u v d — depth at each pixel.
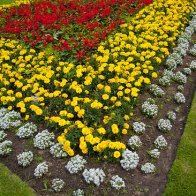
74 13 3.50
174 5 3.55
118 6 3.60
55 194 1.70
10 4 3.81
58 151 1.88
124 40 2.84
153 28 2.99
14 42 2.94
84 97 2.25
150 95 2.36
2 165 1.86
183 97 2.33
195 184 1.75
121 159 1.85
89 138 1.85
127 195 1.70
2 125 2.11
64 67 2.44
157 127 2.12
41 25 3.26
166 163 1.90
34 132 2.05
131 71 2.47
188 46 2.99
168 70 2.60
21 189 1.71
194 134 2.07
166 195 1.70
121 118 2.01
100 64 2.52
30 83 2.39
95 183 1.71
